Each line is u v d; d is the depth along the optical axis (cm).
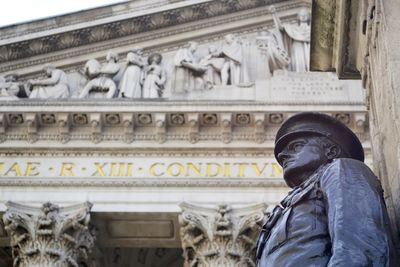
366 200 326
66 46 3184
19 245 2525
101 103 2841
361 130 2711
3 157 2809
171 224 2689
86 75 3089
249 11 3269
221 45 3178
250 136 2819
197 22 3241
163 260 3425
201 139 2833
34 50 3161
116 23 3177
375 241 308
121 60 3164
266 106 2797
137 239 2764
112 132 2855
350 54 530
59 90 3036
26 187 2716
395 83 398
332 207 326
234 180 2695
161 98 2881
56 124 2844
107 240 2764
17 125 2859
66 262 2486
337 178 338
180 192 2695
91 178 2733
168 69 3130
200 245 2530
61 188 2714
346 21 502
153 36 3216
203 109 2808
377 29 443
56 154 2823
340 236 308
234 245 2488
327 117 399
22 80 3139
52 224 2505
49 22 3184
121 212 2652
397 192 388
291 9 3297
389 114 413
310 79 2955
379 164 437
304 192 355
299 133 397
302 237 337
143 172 2756
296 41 3122
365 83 504
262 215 2530
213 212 2572
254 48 3166
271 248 346
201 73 3047
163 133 2823
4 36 3148
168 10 3198
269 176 2714
